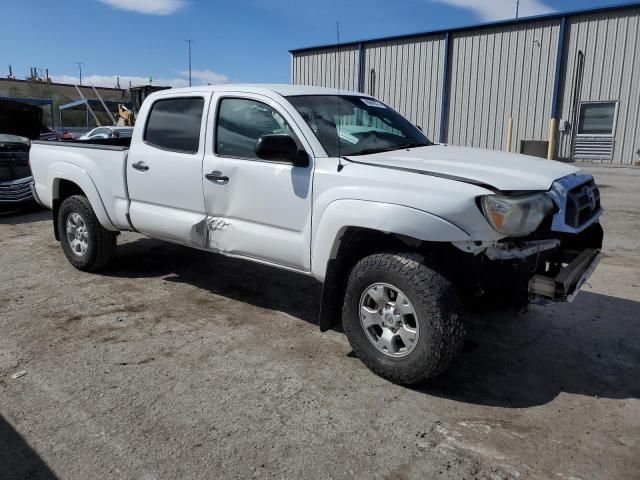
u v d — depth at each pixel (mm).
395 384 3443
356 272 3488
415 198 3182
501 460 2709
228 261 6273
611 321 4500
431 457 2730
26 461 2689
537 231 3348
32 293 5152
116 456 2730
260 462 2684
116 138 6645
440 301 3137
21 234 7793
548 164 3910
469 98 19547
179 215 4680
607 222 8320
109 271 5863
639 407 3213
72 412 3117
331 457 2727
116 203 5195
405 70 20859
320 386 3426
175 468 2641
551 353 3926
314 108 4098
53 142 5832
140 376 3541
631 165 16531
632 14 16016
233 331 4285
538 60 17859
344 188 3488
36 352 3887
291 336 4195
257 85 4367
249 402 3232
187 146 4578
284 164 3873
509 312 4641
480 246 3094
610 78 16719
